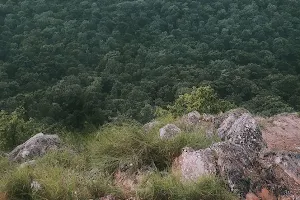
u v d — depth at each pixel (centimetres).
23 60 2922
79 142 601
